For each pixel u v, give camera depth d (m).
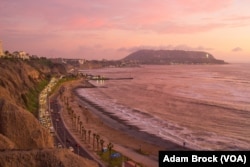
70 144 108.25
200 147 112.19
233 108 190.25
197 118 164.50
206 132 134.75
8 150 63.25
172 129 140.75
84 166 62.44
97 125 146.00
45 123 131.12
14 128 86.31
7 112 88.44
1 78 164.88
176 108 195.88
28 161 59.06
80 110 183.12
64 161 60.53
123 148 109.38
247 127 143.25
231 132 134.50
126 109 195.00
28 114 91.12
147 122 155.62
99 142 112.25
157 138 125.06
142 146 113.31
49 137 91.31
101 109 194.62
